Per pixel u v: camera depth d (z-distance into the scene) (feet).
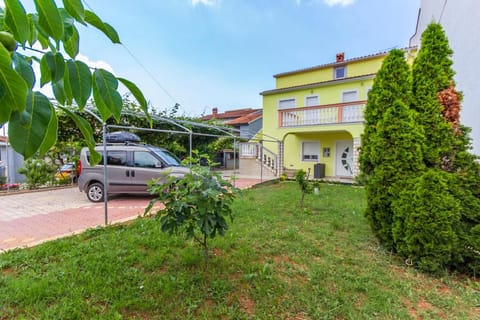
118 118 3.13
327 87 43.78
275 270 9.64
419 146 10.63
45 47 3.10
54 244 11.36
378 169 11.78
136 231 13.28
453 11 18.28
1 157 37.27
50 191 28.12
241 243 12.01
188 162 9.61
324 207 19.99
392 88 11.76
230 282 8.62
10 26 2.41
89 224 15.24
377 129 11.85
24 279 8.37
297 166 48.29
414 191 10.07
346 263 10.45
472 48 15.14
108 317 6.78
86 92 2.85
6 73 2.13
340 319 7.13
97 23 3.08
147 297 7.70
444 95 10.74
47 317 6.70
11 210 18.94
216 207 8.61
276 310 7.38
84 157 22.29
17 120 2.27
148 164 21.65
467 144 10.56
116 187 21.44
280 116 44.57
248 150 53.62
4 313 6.86
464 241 9.44
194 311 7.24
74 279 8.46
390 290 8.56
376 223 12.13
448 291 8.65
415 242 9.91
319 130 39.63
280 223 15.51
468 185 9.84
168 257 10.30
